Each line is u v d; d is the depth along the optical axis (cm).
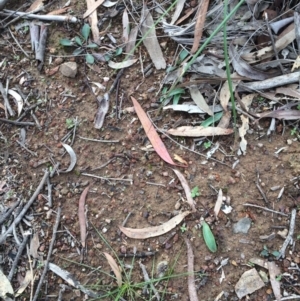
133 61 88
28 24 93
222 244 76
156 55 87
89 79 88
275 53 83
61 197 81
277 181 78
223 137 81
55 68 90
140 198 80
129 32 89
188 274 75
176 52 87
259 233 76
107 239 78
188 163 81
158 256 77
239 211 78
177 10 88
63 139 85
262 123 81
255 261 75
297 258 75
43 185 82
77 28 92
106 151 83
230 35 85
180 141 82
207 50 85
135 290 76
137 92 86
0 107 88
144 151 82
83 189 81
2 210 82
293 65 81
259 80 83
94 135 84
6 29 94
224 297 74
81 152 84
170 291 75
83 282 77
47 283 77
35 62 91
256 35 85
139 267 77
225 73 83
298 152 79
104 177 82
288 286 74
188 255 76
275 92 82
